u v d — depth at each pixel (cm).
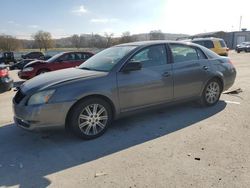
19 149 422
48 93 414
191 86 568
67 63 1238
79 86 432
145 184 311
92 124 451
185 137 445
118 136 461
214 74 602
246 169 336
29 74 1201
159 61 524
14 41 5669
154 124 514
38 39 6062
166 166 350
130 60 484
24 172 349
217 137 440
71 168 355
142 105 502
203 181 312
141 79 490
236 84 924
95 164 364
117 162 367
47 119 415
